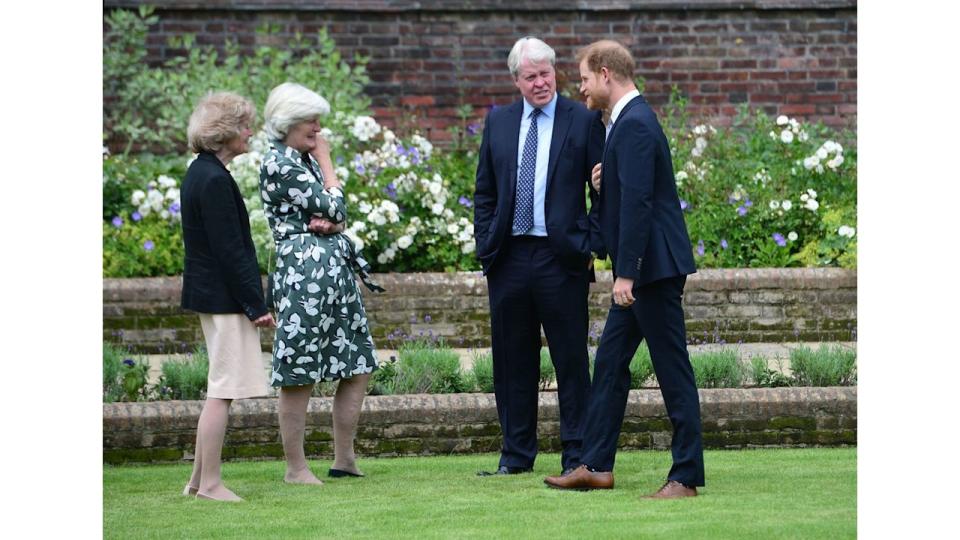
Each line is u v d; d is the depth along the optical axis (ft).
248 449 85.46
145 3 153.89
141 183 140.77
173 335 122.01
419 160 133.90
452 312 124.06
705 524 61.93
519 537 60.39
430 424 86.94
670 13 158.10
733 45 158.40
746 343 124.67
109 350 96.27
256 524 64.90
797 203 134.82
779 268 127.34
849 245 128.98
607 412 72.43
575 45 157.58
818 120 159.22
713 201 136.36
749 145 146.82
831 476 75.77
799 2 158.20
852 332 125.39
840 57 159.12
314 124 76.79
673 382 69.36
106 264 126.93
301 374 75.46
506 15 157.28
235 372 71.72
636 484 74.33
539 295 77.56
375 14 156.87
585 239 77.41
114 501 71.56
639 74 158.51
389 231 128.16
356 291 78.28
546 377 94.84
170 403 86.02
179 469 82.38
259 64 148.87
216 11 155.33
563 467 77.97
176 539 61.82
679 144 145.79
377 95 156.97
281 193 75.92
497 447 87.56
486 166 79.46
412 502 69.92
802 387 89.51
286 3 155.74
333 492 73.67
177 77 146.30
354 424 79.00
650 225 68.18
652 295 68.95
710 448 87.10
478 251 79.41
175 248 129.39
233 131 71.72
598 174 74.23
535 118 78.38
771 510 65.46
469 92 157.58
